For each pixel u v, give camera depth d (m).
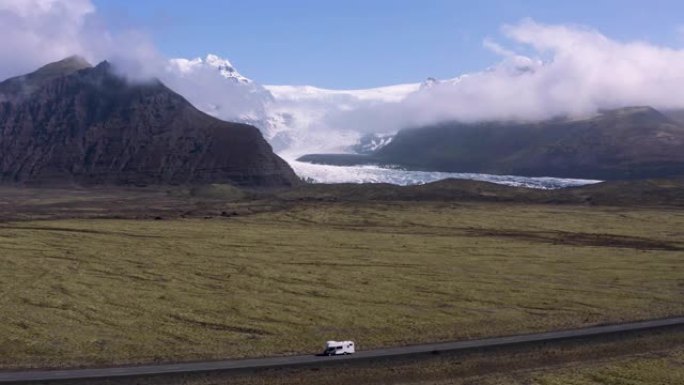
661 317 112.94
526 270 158.50
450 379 80.50
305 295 129.38
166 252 169.88
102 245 176.62
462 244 194.38
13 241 177.50
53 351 89.94
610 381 79.75
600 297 130.38
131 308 116.38
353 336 99.88
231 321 109.12
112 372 80.00
